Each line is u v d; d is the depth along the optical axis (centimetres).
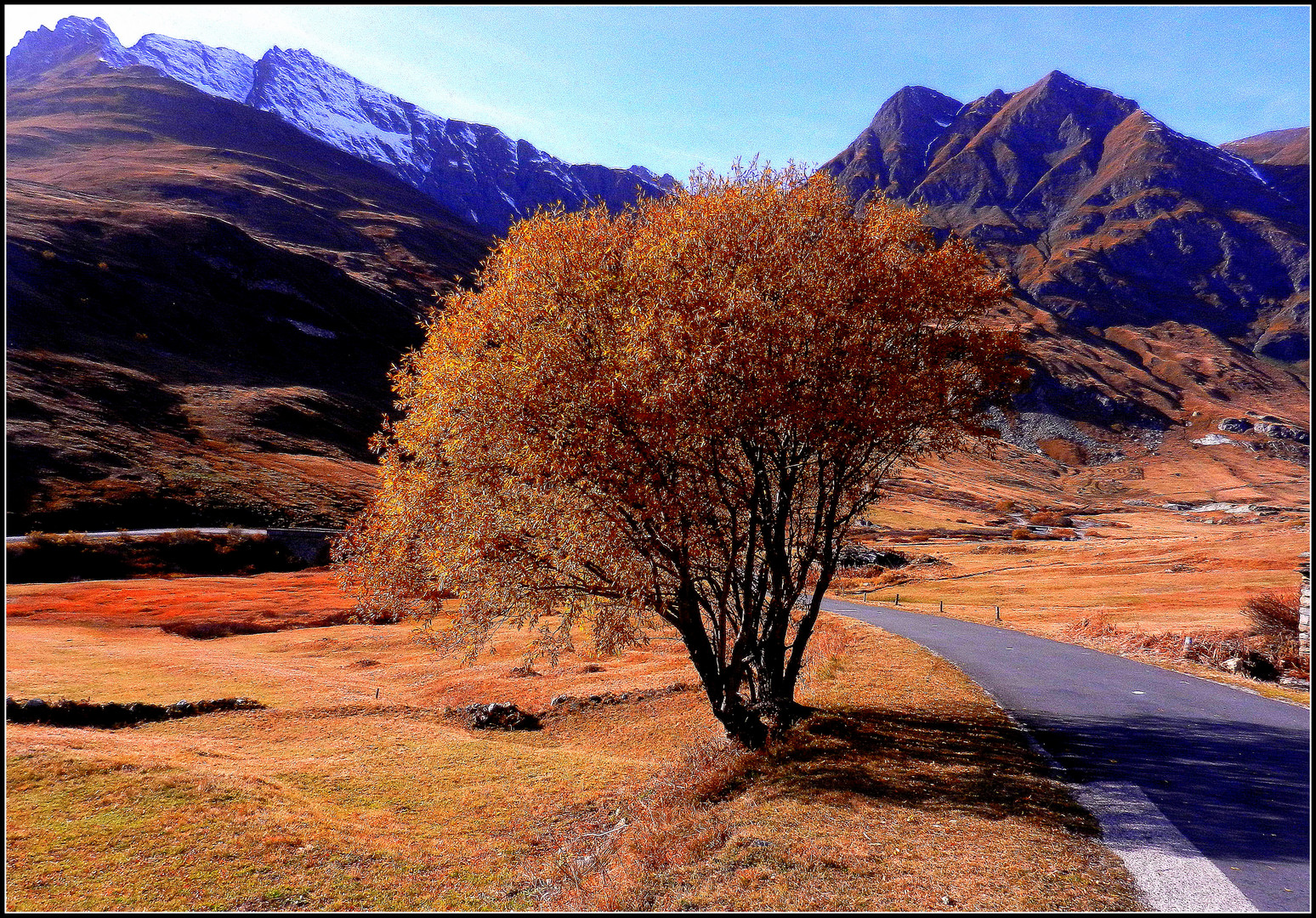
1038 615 4559
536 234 1834
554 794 1942
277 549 8231
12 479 8194
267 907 1308
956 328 1855
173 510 8681
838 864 950
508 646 4475
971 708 1838
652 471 1593
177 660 4072
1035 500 19225
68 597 5953
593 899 995
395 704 3155
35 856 1520
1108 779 1266
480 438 1638
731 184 1898
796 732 1686
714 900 886
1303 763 1359
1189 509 19188
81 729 2644
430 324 1877
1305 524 10844
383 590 1888
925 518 14300
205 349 14788
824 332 1681
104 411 10712
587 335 1719
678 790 1473
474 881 1375
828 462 1866
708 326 1570
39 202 16662
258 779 2042
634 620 2130
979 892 846
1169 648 2825
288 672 3984
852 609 5150
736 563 1961
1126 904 809
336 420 13888
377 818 1820
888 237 1923
